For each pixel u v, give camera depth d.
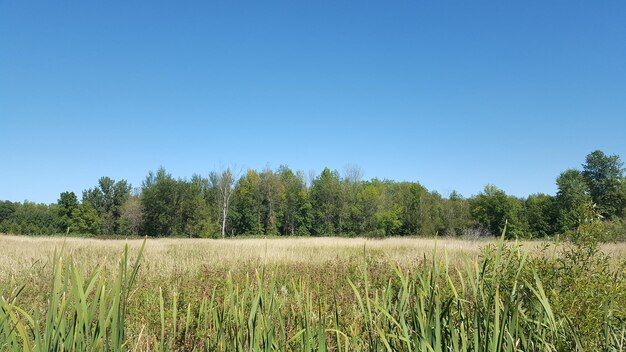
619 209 34.66
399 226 67.88
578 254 3.20
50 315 1.71
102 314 1.76
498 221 60.94
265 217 74.88
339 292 6.83
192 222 65.62
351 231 70.94
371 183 92.88
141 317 5.98
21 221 75.31
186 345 3.09
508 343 2.09
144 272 10.59
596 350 2.48
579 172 57.16
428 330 2.05
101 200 74.06
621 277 3.15
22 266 11.29
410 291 2.42
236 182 69.81
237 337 2.36
